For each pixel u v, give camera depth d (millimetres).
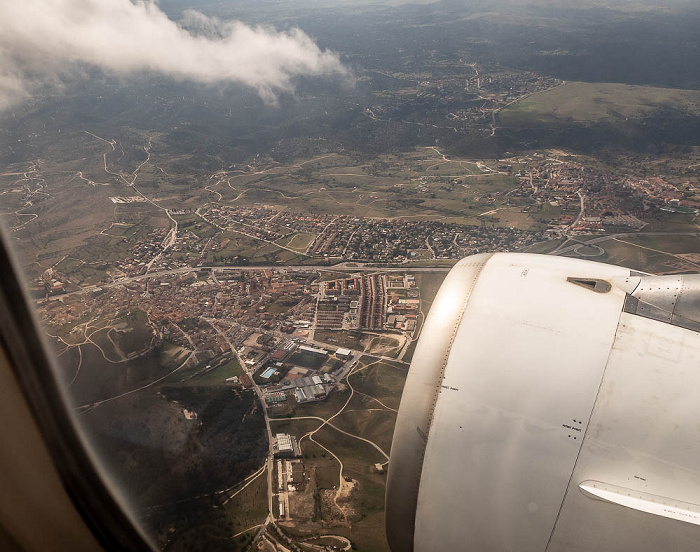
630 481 3510
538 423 3709
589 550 3502
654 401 3646
